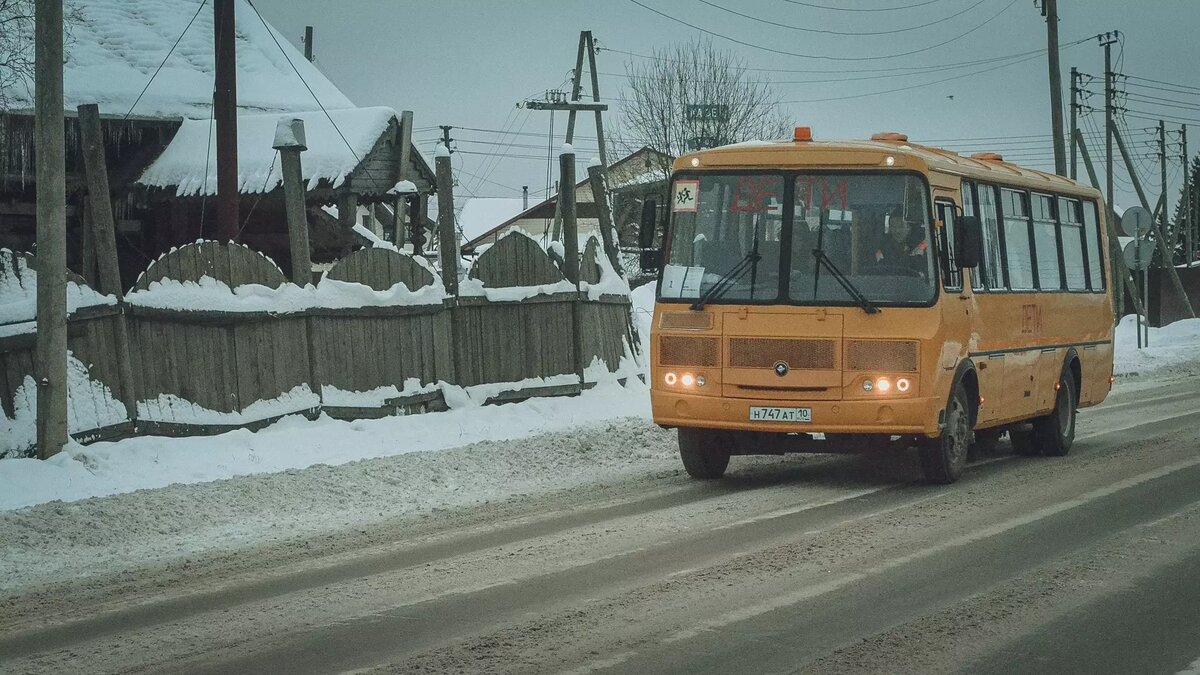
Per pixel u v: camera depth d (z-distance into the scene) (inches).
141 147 1087.0
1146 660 247.6
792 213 490.9
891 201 485.1
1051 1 1434.5
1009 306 567.8
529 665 243.6
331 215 1038.4
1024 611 286.7
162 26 1178.6
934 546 365.1
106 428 504.4
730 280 492.4
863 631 268.4
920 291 478.6
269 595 310.2
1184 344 1517.0
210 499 439.2
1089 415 799.1
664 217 513.3
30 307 494.9
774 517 420.2
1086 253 702.5
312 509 446.6
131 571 346.6
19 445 481.4
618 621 277.7
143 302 523.2
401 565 344.8
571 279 783.7
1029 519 412.8
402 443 592.4
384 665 244.5
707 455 519.8
